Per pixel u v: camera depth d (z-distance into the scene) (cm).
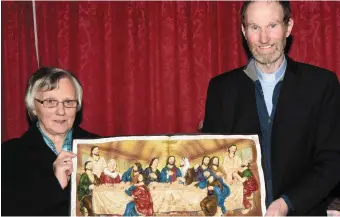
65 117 156
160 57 239
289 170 149
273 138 152
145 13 239
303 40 236
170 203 144
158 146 149
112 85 239
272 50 150
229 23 238
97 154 147
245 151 148
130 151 148
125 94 239
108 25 237
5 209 148
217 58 238
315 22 236
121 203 144
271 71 158
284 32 150
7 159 157
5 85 238
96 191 144
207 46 238
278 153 150
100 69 239
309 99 151
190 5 238
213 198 145
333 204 192
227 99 163
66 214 146
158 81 238
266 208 145
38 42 238
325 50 236
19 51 238
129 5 238
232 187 146
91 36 238
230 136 150
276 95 157
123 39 239
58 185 146
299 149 149
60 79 157
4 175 153
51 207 145
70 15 239
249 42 152
